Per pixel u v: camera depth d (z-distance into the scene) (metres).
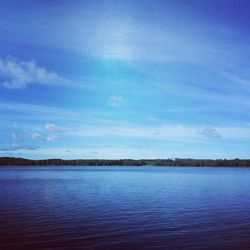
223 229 30.94
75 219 35.62
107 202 51.09
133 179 126.31
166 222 34.31
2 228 30.89
